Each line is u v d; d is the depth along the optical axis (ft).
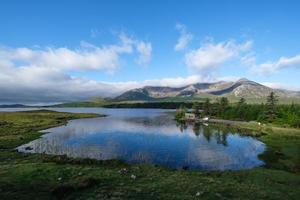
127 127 411.75
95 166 144.46
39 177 107.24
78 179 106.22
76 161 152.56
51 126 404.16
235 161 187.93
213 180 118.11
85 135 311.88
